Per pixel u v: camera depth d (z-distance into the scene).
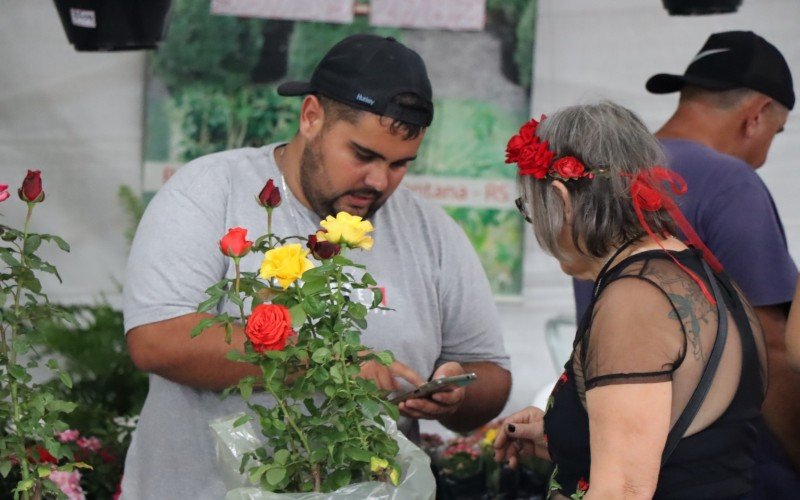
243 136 5.60
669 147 4.15
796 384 3.80
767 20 5.51
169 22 5.18
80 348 5.54
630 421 2.54
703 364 2.63
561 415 2.80
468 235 5.68
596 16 5.59
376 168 3.35
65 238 5.66
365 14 5.55
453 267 3.77
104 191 5.66
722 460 2.68
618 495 2.51
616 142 2.74
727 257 3.92
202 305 2.62
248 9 5.53
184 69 5.57
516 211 5.66
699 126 4.41
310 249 2.67
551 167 2.77
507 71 5.57
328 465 2.70
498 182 5.64
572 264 2.87
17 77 5.57
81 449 4.93
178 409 3.46
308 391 2.66
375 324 3.55
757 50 4.38
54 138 5.62
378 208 3.57
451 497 5.04
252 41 5.55
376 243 3.64
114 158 5.65
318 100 3.41
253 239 3.49
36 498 2.85
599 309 2.67
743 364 2.74
